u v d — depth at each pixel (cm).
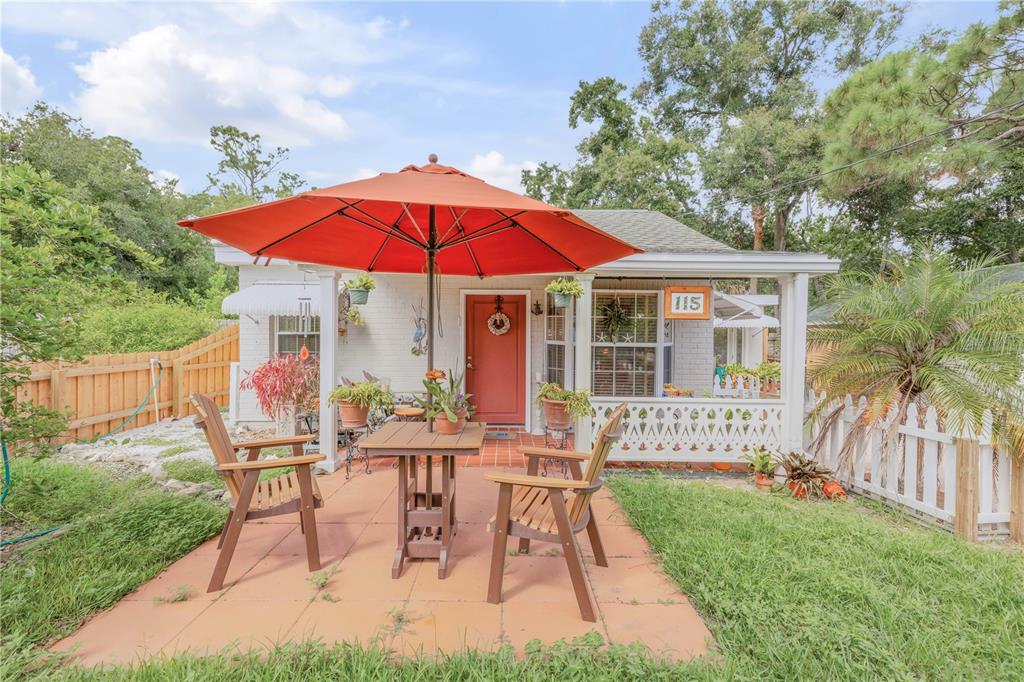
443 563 335
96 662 239
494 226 406
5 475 423
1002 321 502
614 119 2556
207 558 360
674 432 632
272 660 233
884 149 1117
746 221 2434
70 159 1895
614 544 395
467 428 394
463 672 230
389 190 277
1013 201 1666
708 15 2461
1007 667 242
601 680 220
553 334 825
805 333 603
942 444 462
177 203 2378
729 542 378
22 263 370
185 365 940
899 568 346
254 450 384
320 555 368
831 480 535
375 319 821
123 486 504
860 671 233
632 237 812
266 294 755
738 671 230
